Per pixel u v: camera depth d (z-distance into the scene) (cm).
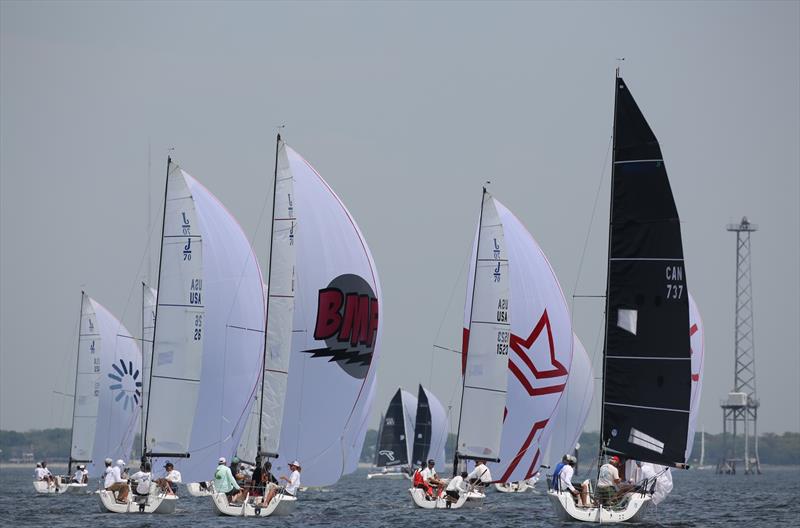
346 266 16612
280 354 15825
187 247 16525
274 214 15962
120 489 16600
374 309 16825
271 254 15950
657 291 13838
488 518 16838
